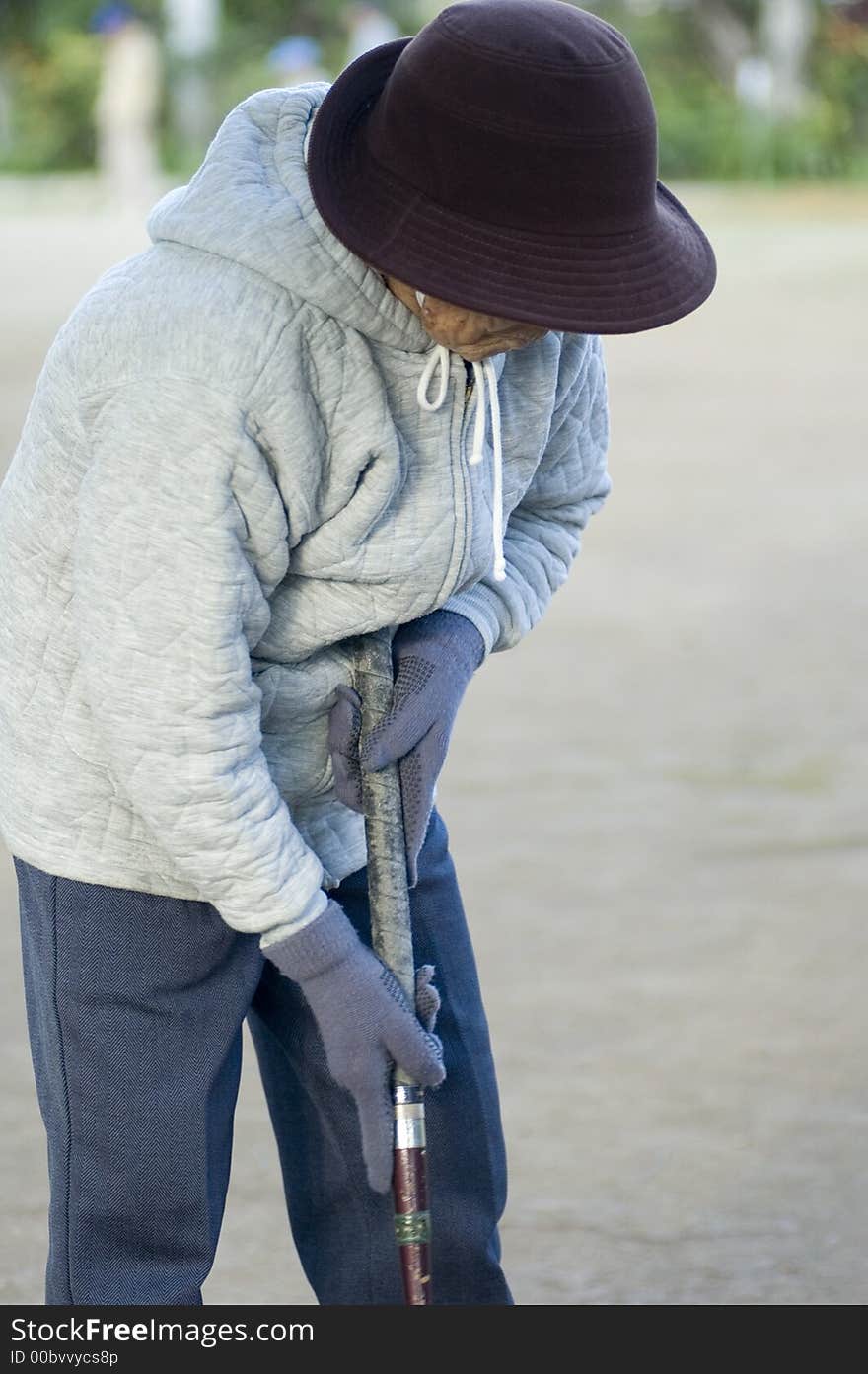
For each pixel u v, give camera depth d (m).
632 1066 7.82
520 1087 7.66
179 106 54.50
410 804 4.84
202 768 4.29
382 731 4.77
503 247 4.09
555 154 4.05
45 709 4.57
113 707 4.29
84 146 57.56
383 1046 4.52
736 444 20.47
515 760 11.53
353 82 4.32
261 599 4.37
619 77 4.12
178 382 4.15
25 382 22.06
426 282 4.06
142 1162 4.73
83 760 4.56
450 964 5.25
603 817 10.62
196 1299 4.80
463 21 4.11
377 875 4.74
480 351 4.37
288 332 4.21
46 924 4.70
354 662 4.82
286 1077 5.27
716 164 46.66
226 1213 6.84
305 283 4.21
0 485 4.70
